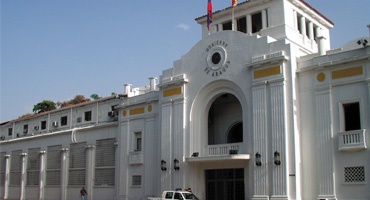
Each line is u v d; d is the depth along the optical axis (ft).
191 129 84.94
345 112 68.90
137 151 96.73
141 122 98.48
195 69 86.53
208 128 92.73
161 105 91.35
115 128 106.01
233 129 90.94
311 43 97.35
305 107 72.08
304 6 96.43
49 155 125.39
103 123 114.62
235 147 78.43
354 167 65.36
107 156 106.63
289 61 72.54
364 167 64.28
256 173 72.90
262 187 71.72
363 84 66.44
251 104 76.02
